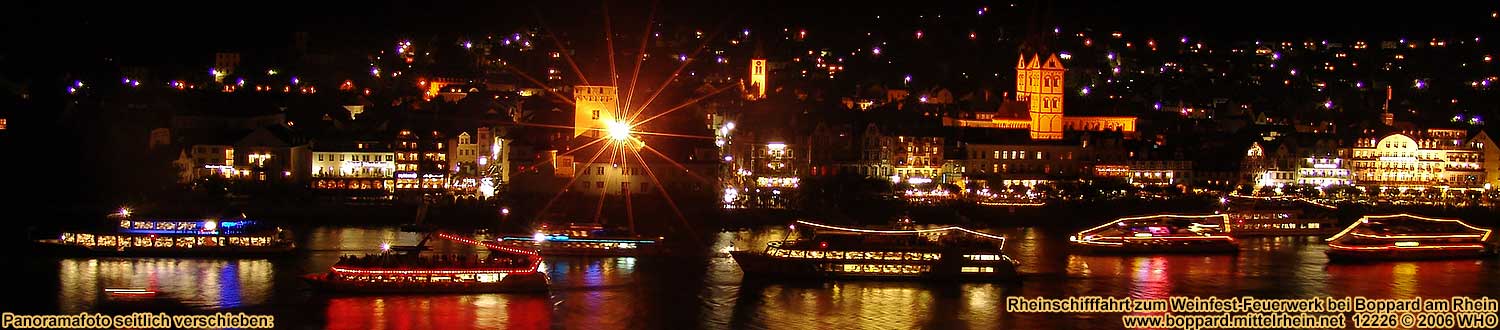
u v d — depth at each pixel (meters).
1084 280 181.00
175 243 190.88
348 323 145.62
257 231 194.12
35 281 168.75
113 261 185.25
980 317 154.00
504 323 147.00
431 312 151.38
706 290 167.88
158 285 166.25
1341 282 182.50
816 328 147.75
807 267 175.38
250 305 154.38
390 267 161.62
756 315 153.75
